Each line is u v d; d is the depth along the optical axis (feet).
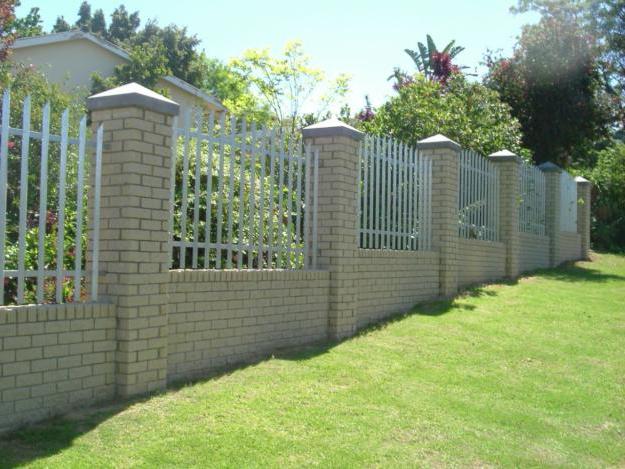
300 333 24.45
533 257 50.88
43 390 15.74
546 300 35.12
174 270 19.39
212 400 17.53
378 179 30.04
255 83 72.49
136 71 66.44
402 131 45.57
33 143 25.85
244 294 21.88
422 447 15.56
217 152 24.45
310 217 26.25
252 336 22.24
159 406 16.87
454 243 35.47
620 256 67.97
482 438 16.40
